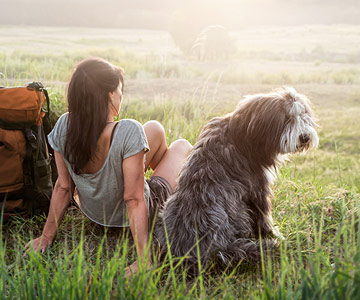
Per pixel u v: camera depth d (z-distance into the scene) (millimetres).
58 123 2604
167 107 8492
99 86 2387
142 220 2549
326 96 21219
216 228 2553
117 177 2566
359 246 1911
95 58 2461
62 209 2742
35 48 42125
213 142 2738
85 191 2684
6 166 3006
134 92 18125
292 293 1905
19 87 3012
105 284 1902
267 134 2570
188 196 2639
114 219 2785
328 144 13156
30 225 3145
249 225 2752
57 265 2102
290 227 3148
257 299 1959
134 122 2506
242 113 2701
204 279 2486
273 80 25281
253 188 2734
